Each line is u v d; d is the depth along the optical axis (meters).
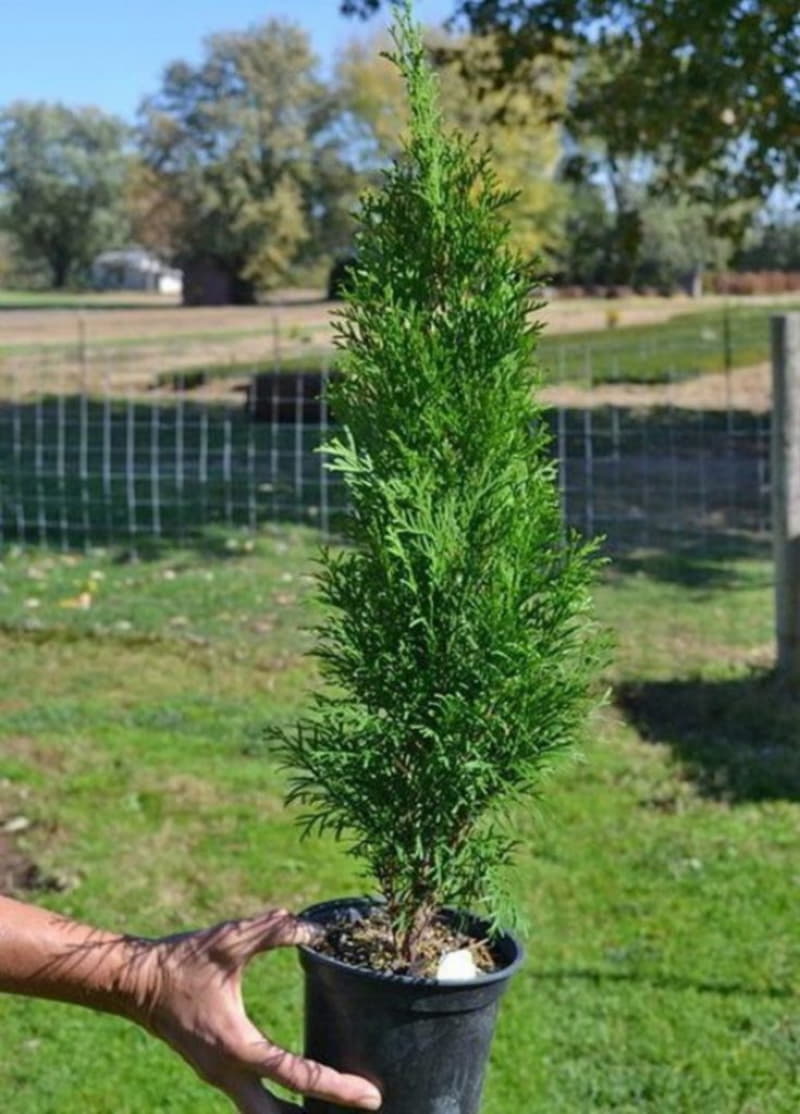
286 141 61.84
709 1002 3.90
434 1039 1.42
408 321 1.46
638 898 4.53
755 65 11.66
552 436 1.74
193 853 4.91
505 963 1.50
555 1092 3.48
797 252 48.19
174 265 64.31
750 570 9.54
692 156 13.21
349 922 1.57
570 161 14.69
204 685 6.89
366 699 1.48
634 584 9.08
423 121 1.52
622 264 18.98
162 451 14.73
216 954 1.45
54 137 73.31
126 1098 3.49
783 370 6.66
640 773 5.62
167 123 62.47
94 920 4.40
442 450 1.46
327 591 1.51
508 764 1.46
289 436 15.62
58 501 11.75
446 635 1.44
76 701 6.62
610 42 13.02
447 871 1.48
